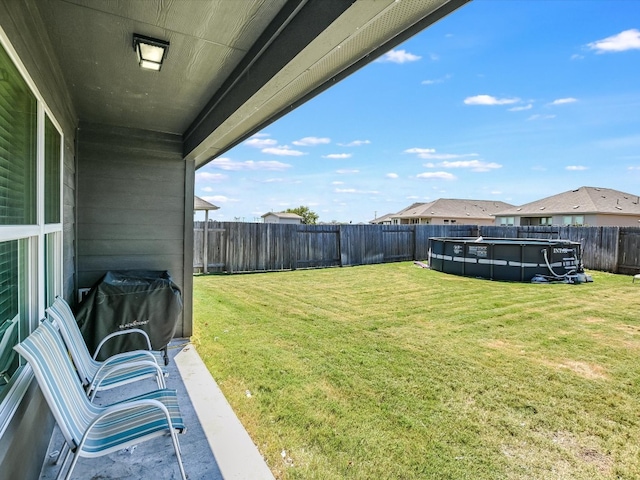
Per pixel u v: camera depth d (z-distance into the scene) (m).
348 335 4.63
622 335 4.71
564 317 5.58
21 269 1.81
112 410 1.63
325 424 2.58
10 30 1.48
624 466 2.18
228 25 1.92
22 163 1.81
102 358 3.25
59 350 1.85
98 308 3.24
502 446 2.36
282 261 10.91
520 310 6.01
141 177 4.26
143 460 2.18
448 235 14.42
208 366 3.61
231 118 2.69
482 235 14.41
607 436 2.48
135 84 2.78
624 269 10.28
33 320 1.94
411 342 4.38
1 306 1.54
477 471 2.12
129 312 3.35
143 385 3.16
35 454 1.89
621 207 21.59
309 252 11.41
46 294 2.43
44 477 2.03
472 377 3.39
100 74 2.59
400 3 1.30
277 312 5.79
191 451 2.28
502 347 4.23
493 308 6.14
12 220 1.67
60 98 2.77
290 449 2.30
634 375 3.47
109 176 4.11
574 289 7.90
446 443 2.38
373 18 1.37
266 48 2.00
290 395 3.00
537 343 4.38
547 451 2.32
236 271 10.19
